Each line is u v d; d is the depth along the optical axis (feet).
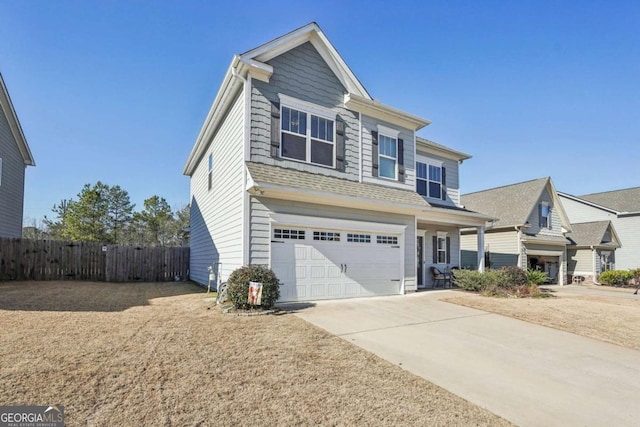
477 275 41.91
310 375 13.53
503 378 14.35
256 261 28.04
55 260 46.73
